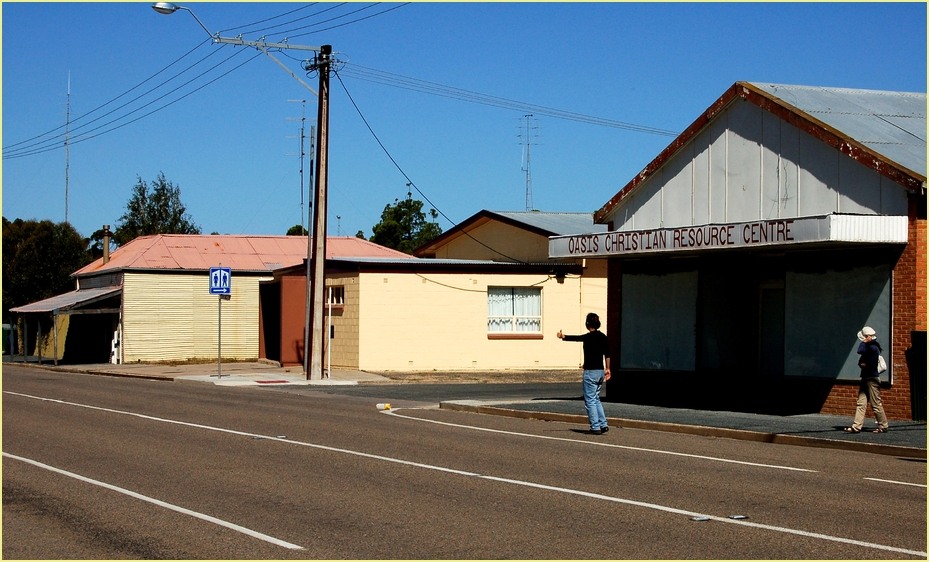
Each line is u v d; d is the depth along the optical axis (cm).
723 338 2369
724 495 1165
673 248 2188
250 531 954
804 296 2156
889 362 1981
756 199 2216
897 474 1348
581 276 4006
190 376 3588
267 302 4531
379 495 1152
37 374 3878
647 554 865
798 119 2112
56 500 1112
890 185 1958
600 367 1884
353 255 5078
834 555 864
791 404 2183
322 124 3309
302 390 3072
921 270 1925
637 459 1489
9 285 5903
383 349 3722
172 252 4744
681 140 2372
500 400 2584
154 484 1222
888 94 2492
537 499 1131
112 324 4678
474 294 3844
